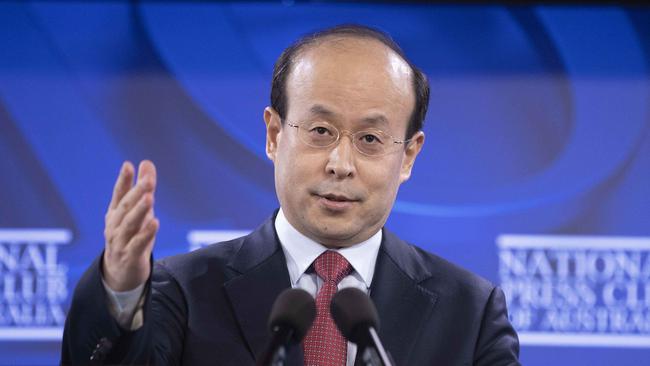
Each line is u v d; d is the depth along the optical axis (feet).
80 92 47.29
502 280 46.96
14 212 46.73
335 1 47.96
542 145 47.47
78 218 46.83
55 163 47.03
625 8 48.24
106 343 18.99
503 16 48.08
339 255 23.70
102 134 47.11
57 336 46.42
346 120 22.24
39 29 47.50
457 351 23.30
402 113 22.88
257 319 23.04
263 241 24.48
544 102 47.57
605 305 46.78
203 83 47.47
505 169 47.37
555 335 46.62
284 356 17.49
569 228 47.11
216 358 22.54
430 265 25.09
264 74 47.65
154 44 47.65
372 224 23.31
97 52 47.52
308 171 22.49
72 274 46.65
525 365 46.60
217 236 46.85
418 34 47.93
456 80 47.78
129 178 18.43
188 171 47.06
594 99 47.55
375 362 18.07
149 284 19.13
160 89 47.42
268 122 24.41
